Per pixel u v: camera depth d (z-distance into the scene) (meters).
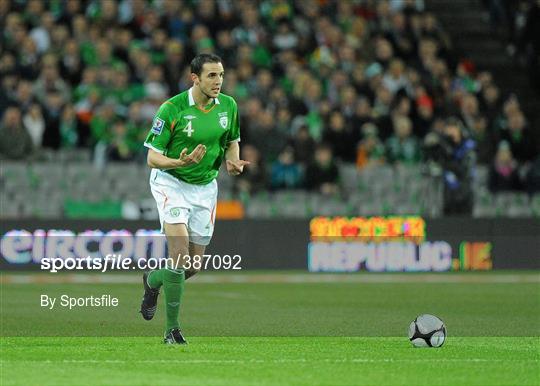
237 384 24.95
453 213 63.50
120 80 68.00
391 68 74.12
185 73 69.69
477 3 88.50
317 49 74.88
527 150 72.88
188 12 73.12
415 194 67.81
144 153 65.94
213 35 73.06
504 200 69.31
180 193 31.72
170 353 29.75
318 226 61.03
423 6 87.31
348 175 67.94
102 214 64.50
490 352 30.72
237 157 32.78
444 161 63.41
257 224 60.50
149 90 68.12
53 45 70.25
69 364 27.62
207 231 32.41
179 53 69.81
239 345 31.88
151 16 72.69
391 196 67.81
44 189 64.62
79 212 64.44
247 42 73.62
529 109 82.38
